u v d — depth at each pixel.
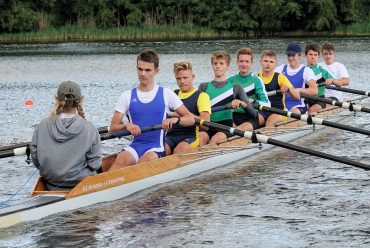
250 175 12.01
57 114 9.39
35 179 11.77
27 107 21.67
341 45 50.09
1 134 16.58
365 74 30.41
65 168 9.40
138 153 11.10
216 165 12.62
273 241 8.57
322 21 63.78
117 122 10.96
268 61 15.37
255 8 64.38
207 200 10.39
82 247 8.32
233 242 8.55
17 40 59.34
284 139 15.04
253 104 14.07
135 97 10.95
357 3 66.69
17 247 8.29
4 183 11.48
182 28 63.16
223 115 13.16
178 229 9.02
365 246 8.36
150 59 10.77
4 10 60.97
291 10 63.81
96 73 33.25
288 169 12.43
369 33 64.69
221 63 13.24
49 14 63.41
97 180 9.89
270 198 10.48
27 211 9.02
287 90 15.20
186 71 12.04
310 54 18.34
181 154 11.71
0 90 26.61
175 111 11.22
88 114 19.66
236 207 10.02
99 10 63.56
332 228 9.02
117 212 9.69
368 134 12.82
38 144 9.37
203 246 8.41
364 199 10.34
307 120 13.50
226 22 64.06
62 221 9.19
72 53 45.31
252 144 13.62
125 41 57.56
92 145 9.60
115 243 8.47
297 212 9.74
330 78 18.27
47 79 30.86
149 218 9.47
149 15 64.25
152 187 11.06
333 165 12.69
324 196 10.54
